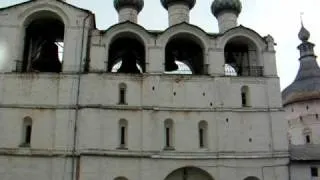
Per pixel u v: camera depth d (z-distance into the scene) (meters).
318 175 40.25
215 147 39.88
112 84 40.88
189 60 48.97
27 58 44.41
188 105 41.00
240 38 44.72
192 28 43.84
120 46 47.22
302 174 40.12
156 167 38.62
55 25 45.41
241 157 39.78
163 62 42.22
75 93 40.00
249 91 42.28
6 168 37.41
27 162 37.69
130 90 40.94
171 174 39.53
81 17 42.91
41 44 47.22
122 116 39.94
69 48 41.59
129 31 43.09
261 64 43.75
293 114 65.19
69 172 37.50
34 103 39.53
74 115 39.25
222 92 41.72
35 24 44.78
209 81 42.00
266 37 44.91
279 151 40.41
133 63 48.06
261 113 41.56
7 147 37.94
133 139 39.34
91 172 37.47
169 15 49.62
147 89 40.94
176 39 45.38
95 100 39.91
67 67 40.88
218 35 44.03
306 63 68.62
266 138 40.78
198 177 39.88
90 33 42.88
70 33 42.22
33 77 40.31
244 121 41.09
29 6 42.72
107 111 39.81
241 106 41.50
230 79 42.31
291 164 40.31
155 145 39.22
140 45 46.84
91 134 38.59
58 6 42.94
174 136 39.88
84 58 41.44
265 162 40.00
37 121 39.03
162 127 39.94
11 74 40.16
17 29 41.97
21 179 37.19
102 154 38.19
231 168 39.38
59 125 38.84
